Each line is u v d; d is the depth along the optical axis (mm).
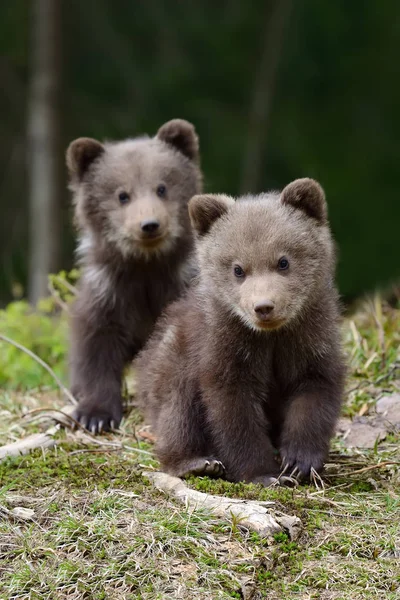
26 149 33125
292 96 34875
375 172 32875
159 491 8992
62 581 7680
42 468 9656
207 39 34750
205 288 9961
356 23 35250
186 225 13609
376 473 9672
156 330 11312
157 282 13430
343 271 30094
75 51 33469
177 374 10055
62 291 17938
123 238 13148
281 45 35000
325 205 10000
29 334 15594
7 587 7656
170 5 35125
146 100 33312
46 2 31094
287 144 33656
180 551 7953
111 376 12953
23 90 33375
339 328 9977
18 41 33094
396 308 15398
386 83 34750
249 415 9555
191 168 14141
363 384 12039
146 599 7469
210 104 33656
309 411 9492
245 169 33062
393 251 30562
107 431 12164
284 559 8008
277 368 9766
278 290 9172
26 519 8531
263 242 9477
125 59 33656
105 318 13164
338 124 34219
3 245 32500
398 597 7523
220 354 9500
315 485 9305
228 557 7887
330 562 8000
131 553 7941
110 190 13484
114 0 34438
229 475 9641
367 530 8391
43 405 12922
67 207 31406
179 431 9898
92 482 9242
